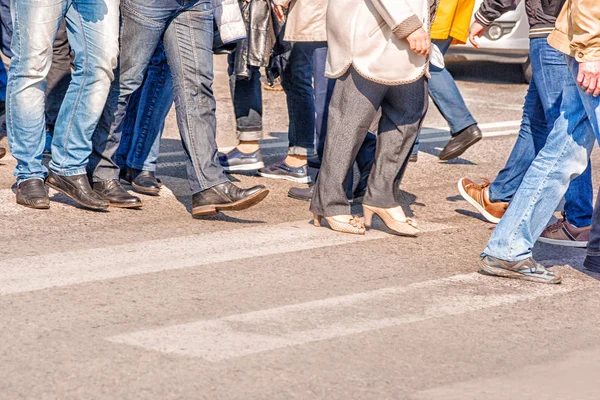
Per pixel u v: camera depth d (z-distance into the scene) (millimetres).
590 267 7133
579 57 6277
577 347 5727
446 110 11023
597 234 7051
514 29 17688
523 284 6887
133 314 5938
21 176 8586
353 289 6586
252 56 9438
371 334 5742
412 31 7270
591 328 6059
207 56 8133
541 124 8359
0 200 8727
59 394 4805
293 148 10117
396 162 7883
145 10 8102
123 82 8445
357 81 7629
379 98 7703
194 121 8133
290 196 9383
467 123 11016
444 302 6402
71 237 7676
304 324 5859
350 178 9031
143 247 7449
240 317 5938
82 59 8266
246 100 10172
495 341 5754
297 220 8477
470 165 11398
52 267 6859
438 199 9609
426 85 7742
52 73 10133
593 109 6434
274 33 9594
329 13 7613
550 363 5465
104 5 8172
